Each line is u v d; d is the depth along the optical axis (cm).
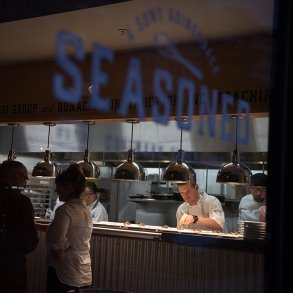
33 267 457
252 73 363
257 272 361
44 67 488
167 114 415
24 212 371
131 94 435
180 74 410
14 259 367
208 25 366
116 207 604
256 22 340
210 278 380
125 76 438
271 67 236
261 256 360
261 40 338
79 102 463
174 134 483
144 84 429
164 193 579
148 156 521
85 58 459
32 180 622
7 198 368
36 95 491
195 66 401
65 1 362
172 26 378
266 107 353
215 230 452
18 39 431
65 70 473
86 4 354
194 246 388
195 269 388
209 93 391
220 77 386
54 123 494
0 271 363
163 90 419
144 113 427
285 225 223
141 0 341
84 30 402
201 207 493
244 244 363
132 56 434
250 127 396
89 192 509
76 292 202
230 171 412
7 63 505
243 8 328
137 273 412
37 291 454
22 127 630
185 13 354
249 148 402
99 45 432
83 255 362
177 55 411
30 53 468
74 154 590
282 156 226
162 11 358
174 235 397
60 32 409
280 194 225
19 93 503
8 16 379
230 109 378
